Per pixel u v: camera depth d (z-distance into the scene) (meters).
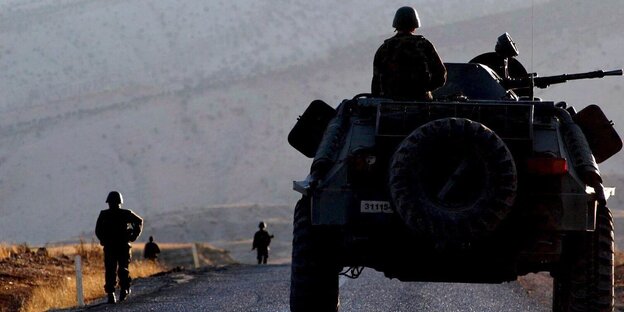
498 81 22.42
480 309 29.06
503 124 17.81
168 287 41.94
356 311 28.38
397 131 17.94
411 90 19.92
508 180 16.88
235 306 30.81
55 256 64.56
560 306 19.39
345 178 18.06
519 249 17.83
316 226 19.06
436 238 16.97
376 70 20.28
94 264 63.62
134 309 31.47
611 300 18.41
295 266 19.14
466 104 17.92
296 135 20.00
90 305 35.62
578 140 18.27
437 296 33.06
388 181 17.36
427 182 17.14
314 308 19.17
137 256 102.38
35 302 38.94
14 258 59.25
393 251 18.09
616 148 18.91
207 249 134.00
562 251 18.53
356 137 18.45
